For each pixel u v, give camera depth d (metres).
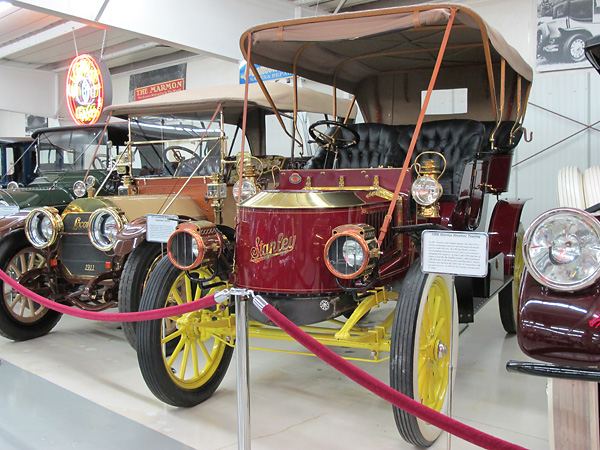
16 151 8.13
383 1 7.69
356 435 2.65
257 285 2.65
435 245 2.06
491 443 1.55
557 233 1.53
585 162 6.56
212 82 10.52
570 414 1.55
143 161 4.98
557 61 6.57
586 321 1.46
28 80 12.45
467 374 3.42
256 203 2.70
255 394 3.19
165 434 2.67
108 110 4.95
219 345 3.20
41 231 4.18
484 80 4.36
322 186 3.27
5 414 2.91
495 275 3.59
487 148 4.05
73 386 3.34
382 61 4.27
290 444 2.56
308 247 2.58
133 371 3.62
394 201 2.52
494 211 3.92
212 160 4.60
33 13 8.98
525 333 1.53
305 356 3.88
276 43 3.48
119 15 6.13
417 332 2.32
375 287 2.75
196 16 6.78
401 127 4.21
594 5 6.30
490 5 6.99
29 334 4.39
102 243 3.89
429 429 2.47
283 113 5.57
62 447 2.54
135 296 3.54
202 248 2.60
